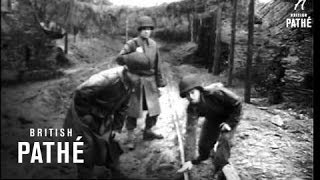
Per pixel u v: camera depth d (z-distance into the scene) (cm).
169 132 362
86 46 532
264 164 350
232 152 370
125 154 310
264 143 387
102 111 255
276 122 434
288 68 509
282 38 540
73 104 248
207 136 301
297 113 468
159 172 290
